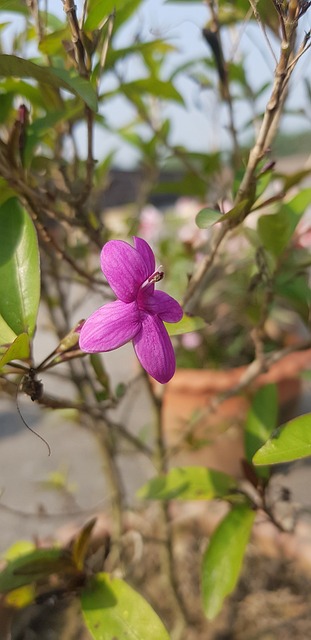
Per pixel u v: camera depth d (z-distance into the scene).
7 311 0.17
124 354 0.60
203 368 0.43
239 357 0.43
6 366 0.17
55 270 0.24
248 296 0.28
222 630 0.29
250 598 0.31
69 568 0.20
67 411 0.28
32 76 0.17
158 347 0.15
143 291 0.16
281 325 0.44
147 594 0.31
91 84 0.17
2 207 0.18
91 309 0.52
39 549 0.21
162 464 0.26
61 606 0.31
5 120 0.22
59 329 0.25
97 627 0.19
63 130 0.24
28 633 0.29
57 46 0.19
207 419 0.36
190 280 0.20
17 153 0.18
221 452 0.37
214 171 0.29
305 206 0.23
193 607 0.31
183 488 0.23
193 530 0.34
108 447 0.28
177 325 0.18
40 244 0.23
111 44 0.21
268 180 0.19
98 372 0.20
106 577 0.20
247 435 0.23
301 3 0.15
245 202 0.17
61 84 0.17
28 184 0.19
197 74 0.29
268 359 0.24
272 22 0.20
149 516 0.33
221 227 0.19
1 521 0.38
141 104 0.27
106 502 0.36
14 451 0.47
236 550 0.21
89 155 0.19
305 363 0.38
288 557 0.32
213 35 0.21
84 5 0.17
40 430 0.51
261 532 0.32
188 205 0.48
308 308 0.23
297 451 0.17
